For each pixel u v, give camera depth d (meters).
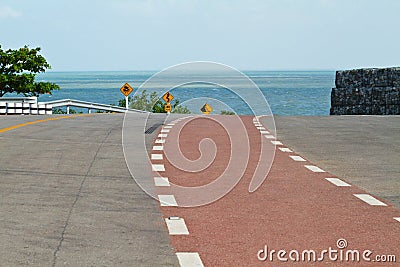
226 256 7.71
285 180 12.85
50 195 11.12
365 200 10.93
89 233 8.70
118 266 7.31
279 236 8.60
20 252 7.78
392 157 16.22
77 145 18.12
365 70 37.19
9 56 63.12
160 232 8.80
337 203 10.69
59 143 18.59
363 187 12.12
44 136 20.55
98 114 33.69
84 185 12.09
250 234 8.70
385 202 10.79
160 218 9.60
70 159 15.37
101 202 10.65
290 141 19.73
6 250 7.85
